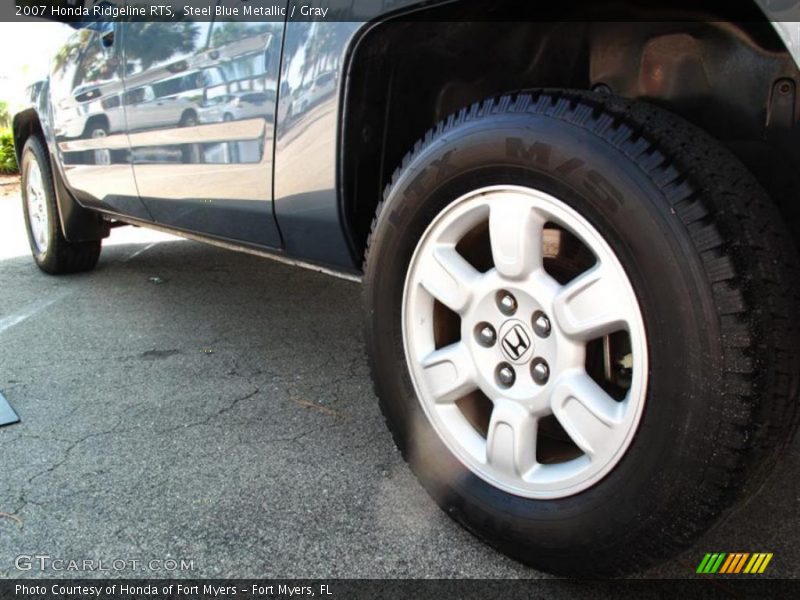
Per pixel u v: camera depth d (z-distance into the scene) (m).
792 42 1.19
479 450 1.70
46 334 3.41
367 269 1.88
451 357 1.72
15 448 2.27
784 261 1.34
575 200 1.43
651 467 1.35
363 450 2.24
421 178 1.69
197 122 2.44
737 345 1.25
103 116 3.16
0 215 7.89
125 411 2.54
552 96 1.52
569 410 1.50
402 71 1.94
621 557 1.43
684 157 1.33
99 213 4.10
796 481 1.99
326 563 1.69
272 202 2.17
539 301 1.53
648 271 1.33
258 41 2.10
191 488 2.02
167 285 4.30
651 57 1.69
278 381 2.81
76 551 1.75
